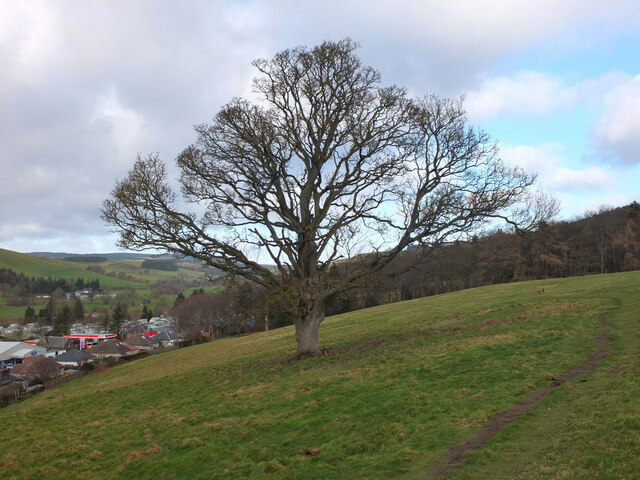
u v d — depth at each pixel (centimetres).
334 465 985
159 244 2184
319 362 2188
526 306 3300
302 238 2289
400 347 2320
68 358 8019
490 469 838
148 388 2661
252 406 1594
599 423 924
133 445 1415
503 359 1641
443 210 2145
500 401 1214
